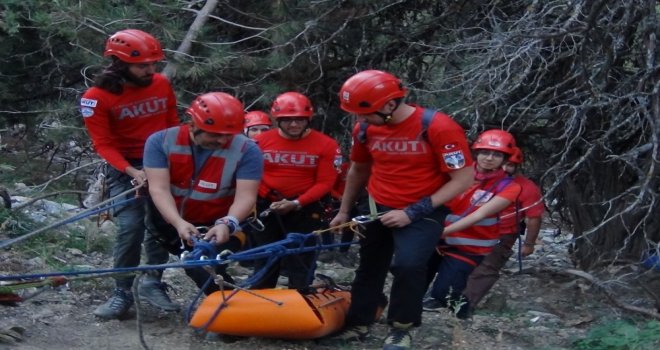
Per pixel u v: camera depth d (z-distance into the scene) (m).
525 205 8.00
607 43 8.25
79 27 9.95
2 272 7.72
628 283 8.90
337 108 10.80
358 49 10.43
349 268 9.82
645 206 8.16
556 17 8.80
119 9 9.90
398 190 5.93
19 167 12.72
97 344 6.22
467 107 8.44
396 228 6.01
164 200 5.95
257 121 8.20
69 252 8.74
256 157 6.07
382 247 6.32
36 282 5.74
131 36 6.52
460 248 7.34
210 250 5.67
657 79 7.98
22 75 11.64
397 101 5.74
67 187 12.13
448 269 7.31
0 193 8.89
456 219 7.33
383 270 6.41
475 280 7.82
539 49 8.27
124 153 6.70
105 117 6.55
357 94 5.69
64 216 9.63
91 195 10.17
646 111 7.77
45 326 6.52
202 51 9.93
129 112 6.61
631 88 8.24
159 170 6.00
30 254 8.37
